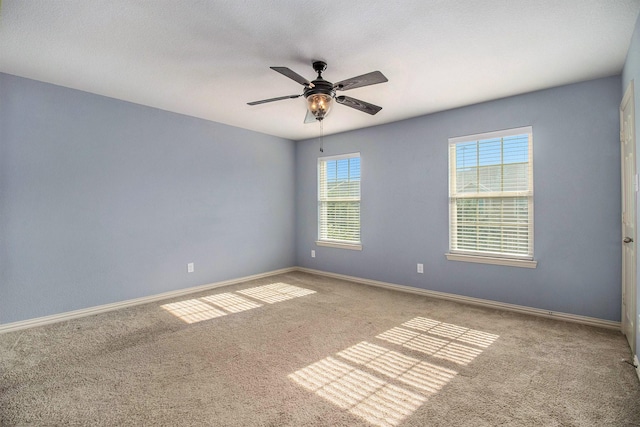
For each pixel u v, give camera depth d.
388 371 2.19
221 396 1.90
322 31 2.15
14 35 2.22
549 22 2.04
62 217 3.19
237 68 2.73
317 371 2.19
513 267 3.43
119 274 3.57
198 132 4.28
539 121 3.24
